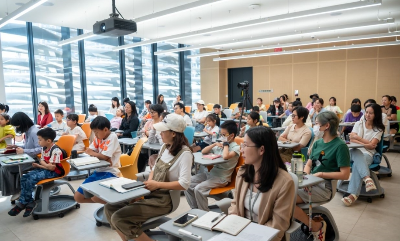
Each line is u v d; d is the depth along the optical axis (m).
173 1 6.21
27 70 8.09
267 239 1.45
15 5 6.18
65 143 3.65
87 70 9.34
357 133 3.92
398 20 8.08
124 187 2.16
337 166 2.68
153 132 4.51
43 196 3.42
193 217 1.72
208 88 13.77
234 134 3.21
